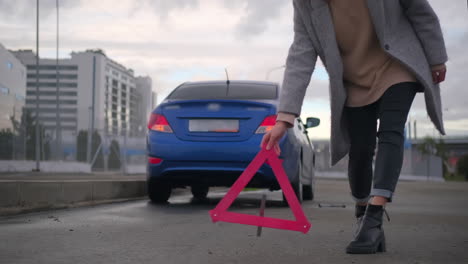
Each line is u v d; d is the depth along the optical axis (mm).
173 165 5473
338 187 13250
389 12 2553
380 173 2549
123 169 35594
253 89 5895
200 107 5469
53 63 161625
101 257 2510
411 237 3367
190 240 3111
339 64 2648
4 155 24500
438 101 2697
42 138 29219
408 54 2572
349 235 3408
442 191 12062
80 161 33094
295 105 2596
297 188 5949
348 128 2809
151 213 4848
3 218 4199
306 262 2426
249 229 3662
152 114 5695
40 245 2846
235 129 5379
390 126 2543
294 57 2715
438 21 2611
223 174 5398
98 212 4852
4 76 45250
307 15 2686
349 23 2627
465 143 87750
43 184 4914
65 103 160625
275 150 2498
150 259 2477
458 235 3480
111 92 172500
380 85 2627
